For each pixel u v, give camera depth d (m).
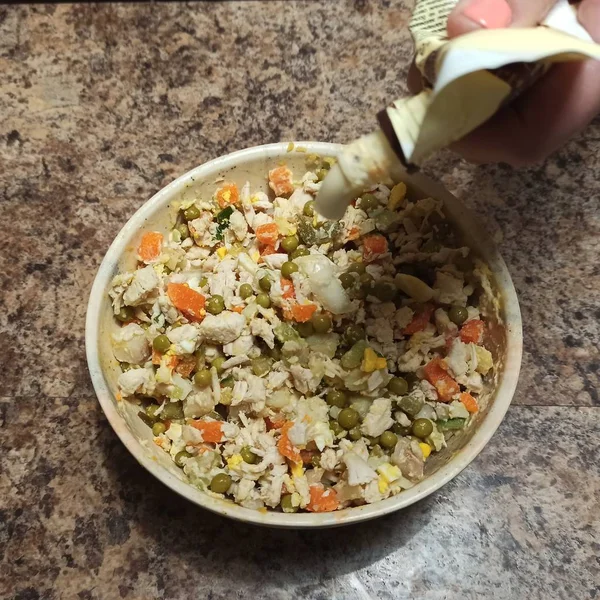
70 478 0.33
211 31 0.43
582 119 0.26
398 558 0.32
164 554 0.32
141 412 0.32
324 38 0.43
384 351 0.32
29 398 0.35
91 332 0.30
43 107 0.41
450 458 0.28
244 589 0.32
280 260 0.35
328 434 0.31
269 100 0.41
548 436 0.34
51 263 0.38
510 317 0.30
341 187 0.25
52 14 0.43
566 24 0.24
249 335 0.33
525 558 0.32
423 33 0.25
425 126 0.22
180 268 0.35
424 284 0.33
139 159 0.40
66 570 0.32
